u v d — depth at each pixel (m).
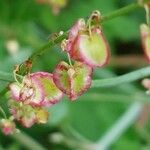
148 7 0.08
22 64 0.09
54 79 0.08
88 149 0.17
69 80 0.08
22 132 0.17
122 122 0.18
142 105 0.18
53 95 0.09
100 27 0.08
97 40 0.08
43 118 0.10
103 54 0.08
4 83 0.12
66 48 0.08
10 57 0.18
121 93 0.18
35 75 0.09
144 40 0.08
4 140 0.18
